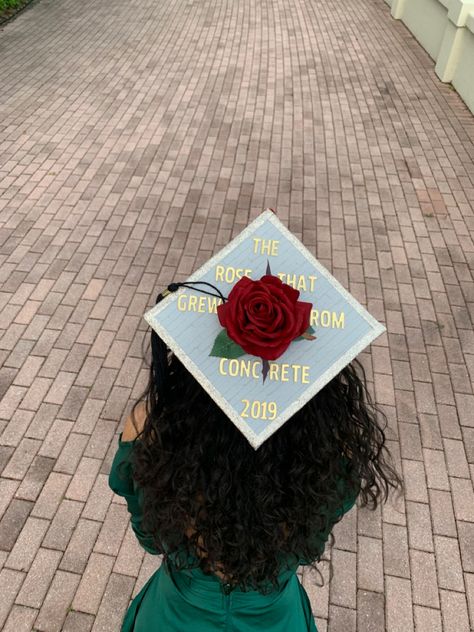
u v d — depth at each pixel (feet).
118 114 22.27
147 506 3.72
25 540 9.07
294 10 35.06
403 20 33.04
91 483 9.86
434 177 19.12
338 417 3.67
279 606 4.51
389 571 8.89
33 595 8.47
